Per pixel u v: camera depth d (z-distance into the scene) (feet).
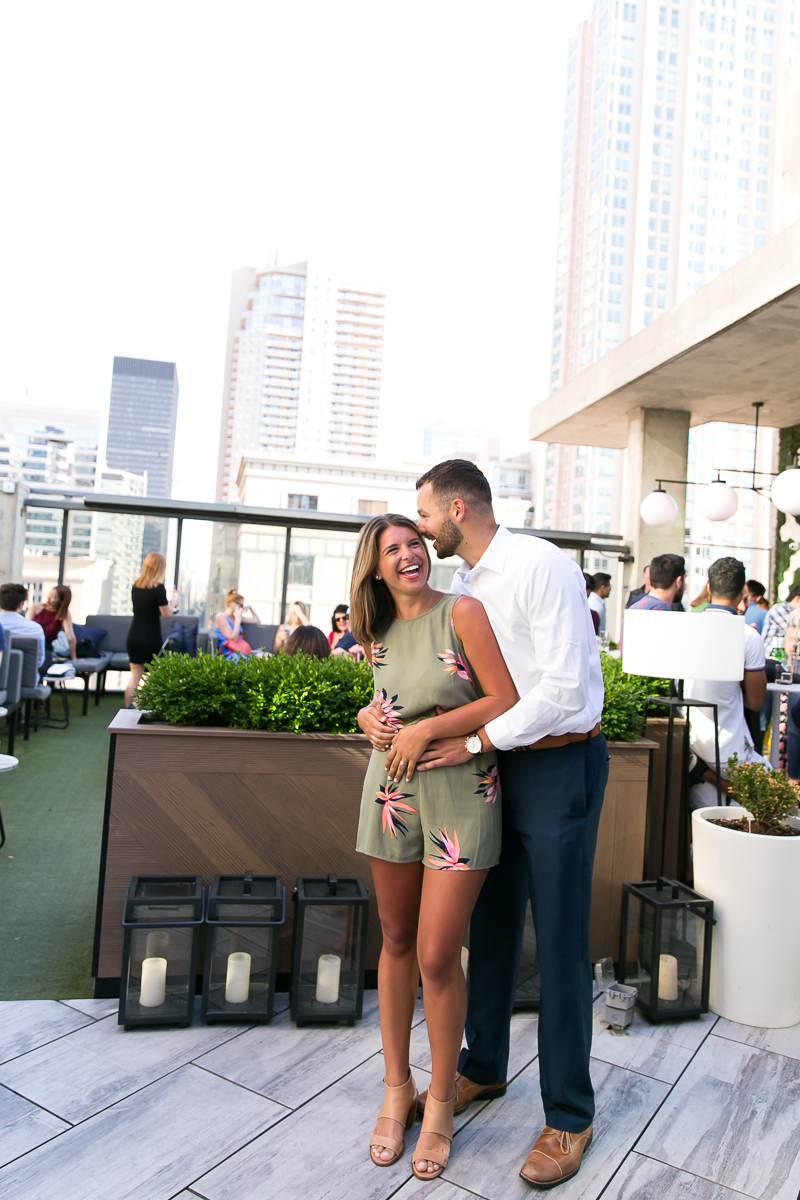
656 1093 7.23
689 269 357.20
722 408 28.68
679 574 11.78
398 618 6.44
